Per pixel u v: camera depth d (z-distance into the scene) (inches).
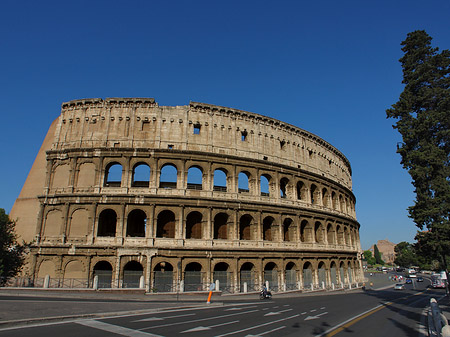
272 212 2733.8
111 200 2309.3
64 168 2444.6
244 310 1425.9
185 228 2365.9
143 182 2632.9
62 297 1673.2
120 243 2235.5
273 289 2600.9
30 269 2247.8
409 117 1729.8
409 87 1769.2
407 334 951.0
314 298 2196.1
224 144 2662.4
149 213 2324.1
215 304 1615.4
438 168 1590.8
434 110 1673.2
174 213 2372.0
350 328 1021.2
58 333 849.5
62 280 2186.3
